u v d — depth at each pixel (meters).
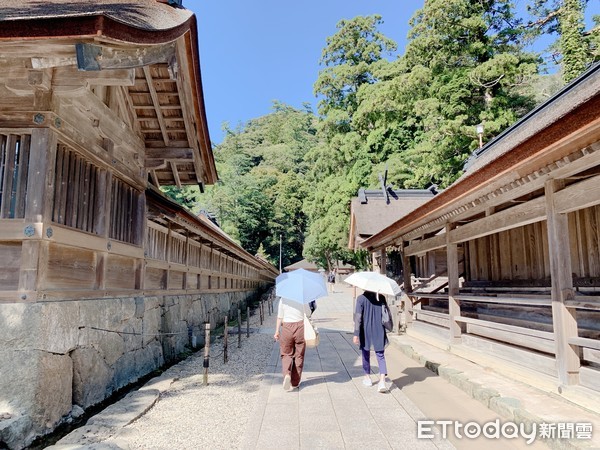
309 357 7.84
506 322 7.04
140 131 7.15
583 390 3.93
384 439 3.65
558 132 3.20
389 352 8.28
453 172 18.14
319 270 40.75
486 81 17.14
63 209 4.75
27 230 4.16
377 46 30.86
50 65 4.03
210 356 8.51
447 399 4.82
